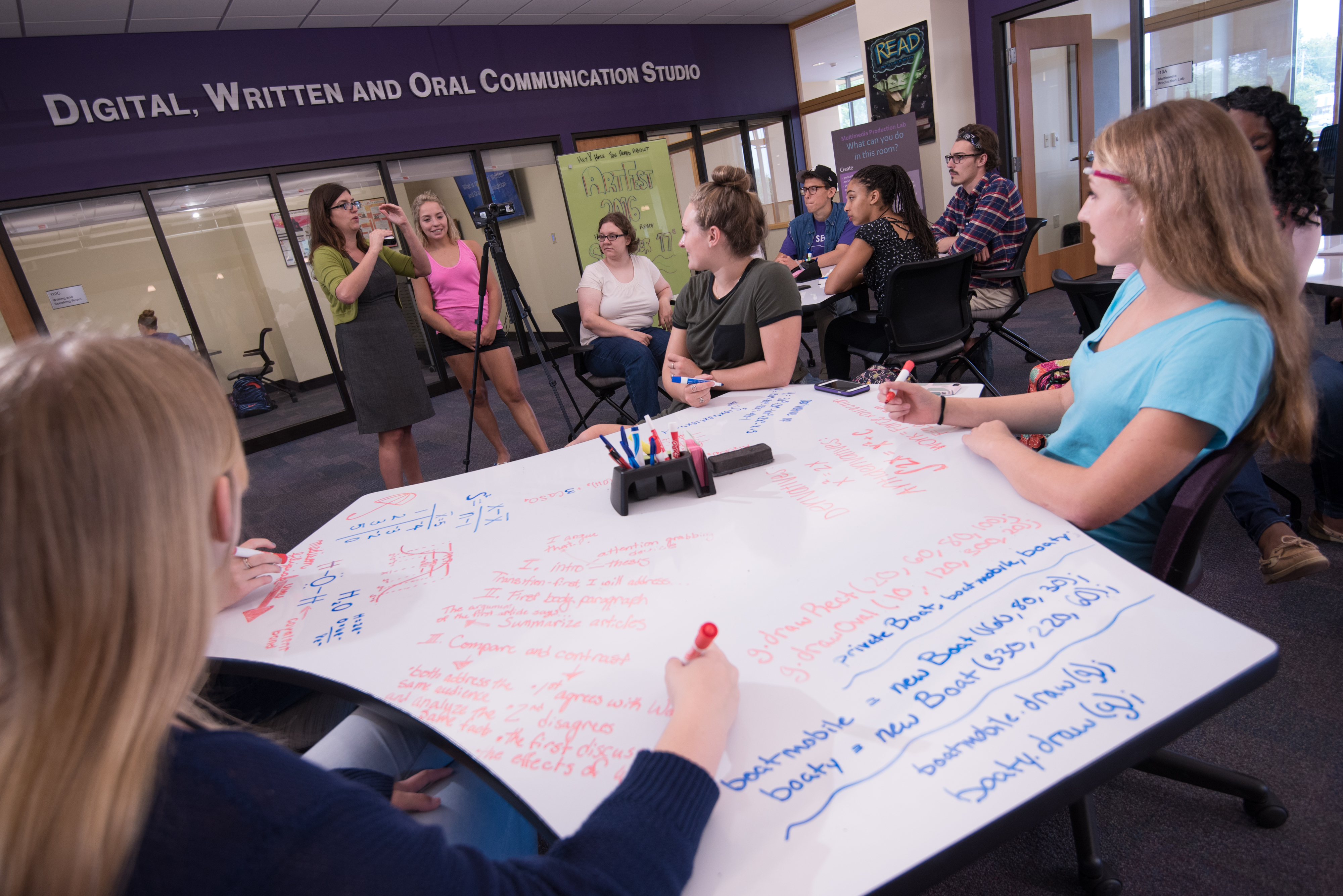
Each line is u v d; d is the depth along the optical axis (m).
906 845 0.58
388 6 5.11
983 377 3.38
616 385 3.55
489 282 3.53
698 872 0.58
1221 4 4.99
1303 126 1.77
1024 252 3.43
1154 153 0.97
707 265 2.06
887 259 3.11
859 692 0.74
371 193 6.06
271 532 3.58
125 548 0.40
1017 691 0.71
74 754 0.38
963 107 6.18
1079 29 6.00
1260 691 1.54
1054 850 1.27
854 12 7.48
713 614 0.92
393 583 1.19
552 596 1.05
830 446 1.42
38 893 0.38
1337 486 1.95
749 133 7.87
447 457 4.21
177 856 0.40
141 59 4.68
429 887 0.45
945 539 1.00
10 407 0.39
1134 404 1.06
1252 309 0.95
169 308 5.09
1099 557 0.90
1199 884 1.17
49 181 4.50
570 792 0.69
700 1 6.45
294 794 0.43
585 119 6.68
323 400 5.90
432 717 0.83
